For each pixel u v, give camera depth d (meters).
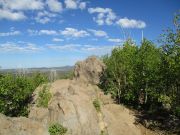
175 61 39.34
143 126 44.53
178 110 41.31
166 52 41.38
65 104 35.47
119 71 57.84
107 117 39.41
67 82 56.59
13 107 48.09
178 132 41.59
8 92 46.56
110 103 53.00
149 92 54.28
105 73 60.62
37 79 66.38
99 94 54.06
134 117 47.03
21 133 28.19
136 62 55.22
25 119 29.95
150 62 52.38
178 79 40.72
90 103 38.84
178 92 41.88
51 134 32.88
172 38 40.34
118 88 57.91
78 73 62.53
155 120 46.53
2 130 27.42
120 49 60.44
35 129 29.55
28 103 48.69
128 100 57.00
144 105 55.44
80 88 46.12
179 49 39.03
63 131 33.47
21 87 48.34
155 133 42.06
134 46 61.00
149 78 50.62
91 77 60.88
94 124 35.91
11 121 28.91
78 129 34.03
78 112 35.31
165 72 42.38
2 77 48.69
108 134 36.66
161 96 44.69
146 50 55.19
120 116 44.50
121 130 38.72
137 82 54.44
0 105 46.09
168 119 46.47
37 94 48.59
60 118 34.44
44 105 44.00
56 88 50.06
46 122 35.03
